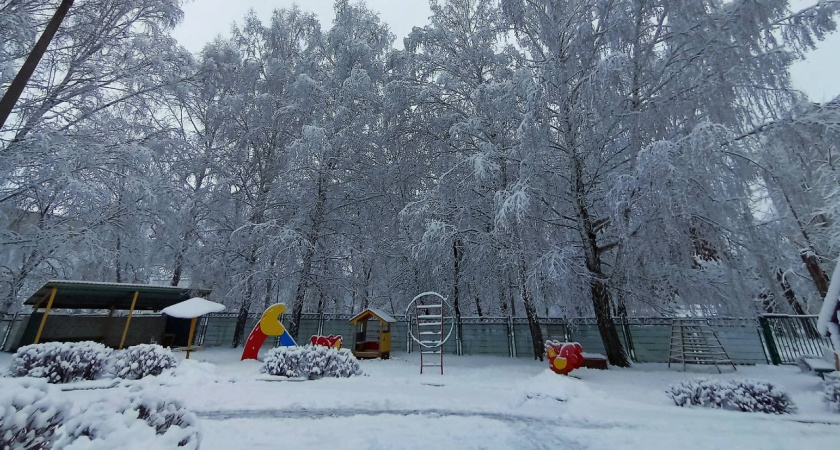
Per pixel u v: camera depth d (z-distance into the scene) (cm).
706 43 938
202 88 1555
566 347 902
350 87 1578
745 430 509
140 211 1302
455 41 1490
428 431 504
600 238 1261
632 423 542
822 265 1745
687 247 963
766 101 930
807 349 1188
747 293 983
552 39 1141
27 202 1149
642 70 1027
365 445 444
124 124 1358
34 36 1042
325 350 974
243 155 1761
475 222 1414
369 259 1638
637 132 983
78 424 239
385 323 1427
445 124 1491
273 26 1920
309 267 1539
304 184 1584
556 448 442
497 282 1424
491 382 877
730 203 969
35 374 749
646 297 1079
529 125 991
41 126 1102
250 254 1578
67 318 1341
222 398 673
